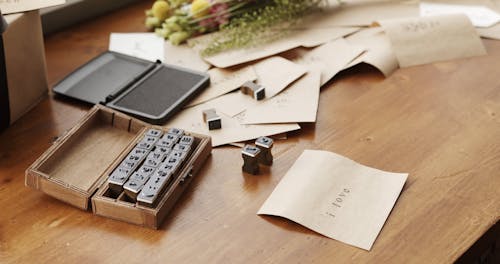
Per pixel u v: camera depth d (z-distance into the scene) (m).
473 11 1.17
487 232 0.83
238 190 0.88
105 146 0.93
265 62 1.06
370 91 1.02
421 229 0.83
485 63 1.07
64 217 0.86
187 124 0.97
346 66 1.05
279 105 0.99
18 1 0.97
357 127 0.96
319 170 0.89
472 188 0.87
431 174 0.89
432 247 0.81
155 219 0.83
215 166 0.91
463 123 0.96
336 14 1.17
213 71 1.06
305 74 1.04
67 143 0.92
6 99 0.96
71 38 1.16
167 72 1.04
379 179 0.88
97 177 0.88
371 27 1.13
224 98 1.01
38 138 0.96
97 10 1.21
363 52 1.08
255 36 1.12
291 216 0.83
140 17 1.21
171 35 1.12
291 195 0.86
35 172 0.87
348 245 0.81
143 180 0.85
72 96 1.01
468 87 1.02
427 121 0.97
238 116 0.97
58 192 0.86
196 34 1.14
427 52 1.08
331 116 0.98
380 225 0.83
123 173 0.86
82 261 0.81
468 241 0.82
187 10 1.15
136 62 1.07
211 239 0.83
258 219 0.85
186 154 0.88
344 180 0.88
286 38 1.11
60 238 0.83
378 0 1.20
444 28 1.10
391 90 1.02
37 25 0.99
